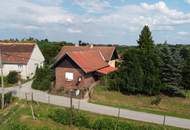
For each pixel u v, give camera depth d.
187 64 39.53
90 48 60.28
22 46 58.69
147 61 39.03
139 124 26.97
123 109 33.38
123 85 38.97
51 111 30.38
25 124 27.09
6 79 49.91
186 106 33.94
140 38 48.38
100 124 26.36
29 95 40.03
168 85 37.91
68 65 43.75
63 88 43.00
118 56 63.78
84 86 42.97
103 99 37.38
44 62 66.31
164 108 33.88
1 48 58.06
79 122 27.30
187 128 27.06
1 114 30.64
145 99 36.91
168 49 39.81
